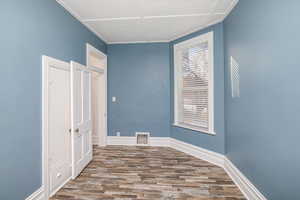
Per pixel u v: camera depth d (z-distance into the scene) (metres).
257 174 1.84
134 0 2.34
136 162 3.16
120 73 4.27
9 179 1.53
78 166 2.62
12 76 1.55
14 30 1.57
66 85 2.43
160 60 4.15
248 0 1.99
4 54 1.47
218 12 2.68
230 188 2.27
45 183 1.95
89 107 3.09
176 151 3.77
